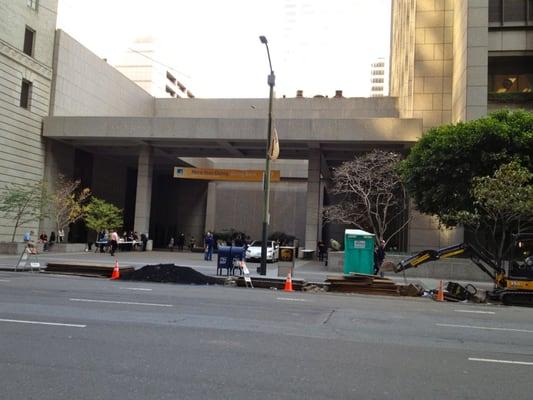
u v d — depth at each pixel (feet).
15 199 110.32
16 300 39.91
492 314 45.37
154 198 201.67
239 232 182.60
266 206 72.23
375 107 184.65
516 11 107.34
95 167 162.30
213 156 160.45
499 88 111.34
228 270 70.33
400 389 19.86
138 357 23.44
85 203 153.38
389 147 131.75
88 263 83.20
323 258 128.77
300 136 127.65
